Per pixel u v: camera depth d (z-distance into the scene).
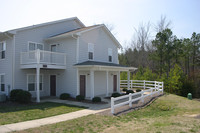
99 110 10.56
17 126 7.04
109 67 15.64
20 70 15.27
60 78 16.80
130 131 6.39
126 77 27.53
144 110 11.16
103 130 6.57
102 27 18.94
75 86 15.46
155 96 15.98
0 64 16.34
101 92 18.06
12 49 14.88
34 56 14.61
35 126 7.06
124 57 43.12
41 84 17.19
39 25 16.72
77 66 14.91
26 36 15.80
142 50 38.53
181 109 11.53
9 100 14.15
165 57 26.78
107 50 19.89
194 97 25.31
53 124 7.37
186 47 31.98
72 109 10.79
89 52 17.11
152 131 6.31
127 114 9.69
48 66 14.52
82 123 7.54
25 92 13.02
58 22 18.95
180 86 23.50
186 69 34.88
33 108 11.05
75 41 15.70
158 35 27.42
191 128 6.66
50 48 17.77
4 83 15.74
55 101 14.08
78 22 21.91
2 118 8.36
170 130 6.39
